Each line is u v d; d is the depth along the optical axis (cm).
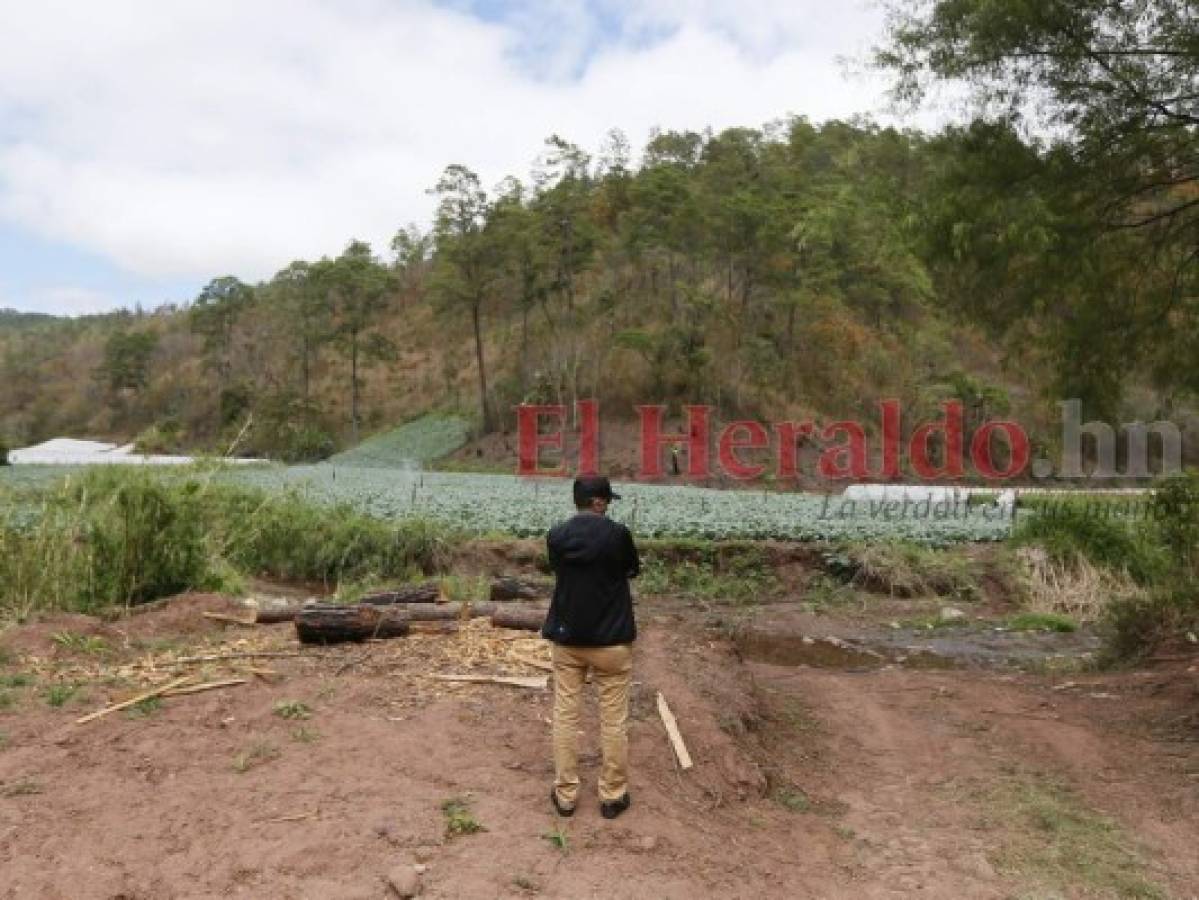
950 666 1252
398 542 1708
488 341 6397
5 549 1075
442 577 1549
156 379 8644
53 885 465
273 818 522
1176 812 693
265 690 712
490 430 5016
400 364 6962
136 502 1162
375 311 7462
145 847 498
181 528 1185
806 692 1012
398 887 457
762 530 1945
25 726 650
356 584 1502
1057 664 1233
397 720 654
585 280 5841
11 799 548
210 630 966
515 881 475
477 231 4988
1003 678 1149
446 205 4966
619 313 5312
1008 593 1633
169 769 584
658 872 502
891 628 1460
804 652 1323
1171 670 1075
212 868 478
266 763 589
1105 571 1603
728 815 614
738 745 724
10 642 841
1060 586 1614
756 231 4959
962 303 1030
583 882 481
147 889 464
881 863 595
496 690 719
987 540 1941
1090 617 1499
